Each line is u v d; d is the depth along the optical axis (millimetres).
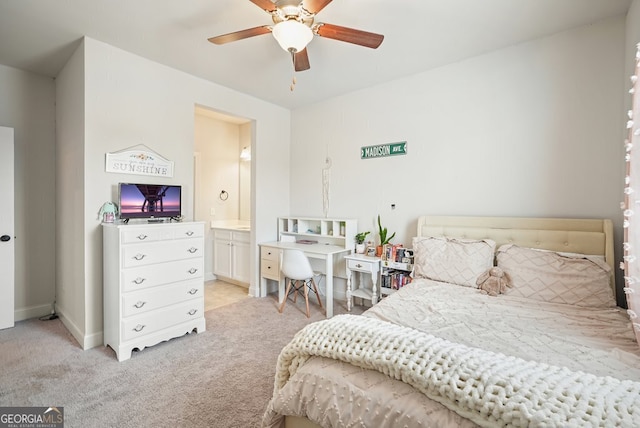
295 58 2209
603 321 1681
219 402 1789
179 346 2494
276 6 1762
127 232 2252
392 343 1034
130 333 2285
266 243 3906
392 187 3336
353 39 1951
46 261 3150
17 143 2963
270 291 4098
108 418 1639
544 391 757
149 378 2023
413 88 3154
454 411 795
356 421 894
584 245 2180
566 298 1975
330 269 3205
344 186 3736
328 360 1104
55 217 3174
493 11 2098
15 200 2969
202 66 2928
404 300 2062
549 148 2449
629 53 2039
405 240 3252
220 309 3420
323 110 3912
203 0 1965
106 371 2100
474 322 1689
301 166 4188
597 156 2260
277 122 4125
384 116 3371
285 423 1210
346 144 3705
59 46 2533
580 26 2301
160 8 2047
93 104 2439
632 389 777
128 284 2268
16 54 2670
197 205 4535
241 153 5090
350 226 3504
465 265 2424
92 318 2465
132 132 2680
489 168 2732
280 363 1255
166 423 1609
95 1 1965
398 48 2605
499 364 892
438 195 3021
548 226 2373
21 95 2973
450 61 2863
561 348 1386
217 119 4793
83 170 2416
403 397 881
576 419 656
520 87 2564
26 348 2422
